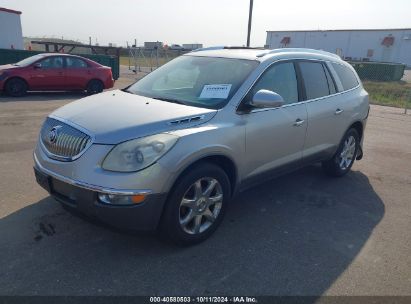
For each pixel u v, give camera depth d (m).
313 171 5.86
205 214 3.46
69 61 13.08
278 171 4.30
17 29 23.67
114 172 2.86
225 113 3.52
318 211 4.38
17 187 4.47
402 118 12.30
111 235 3.49
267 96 3.52
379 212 4.46
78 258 3.13
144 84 4.43
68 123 3.20
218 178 3.45
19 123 7.93
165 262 3.15
